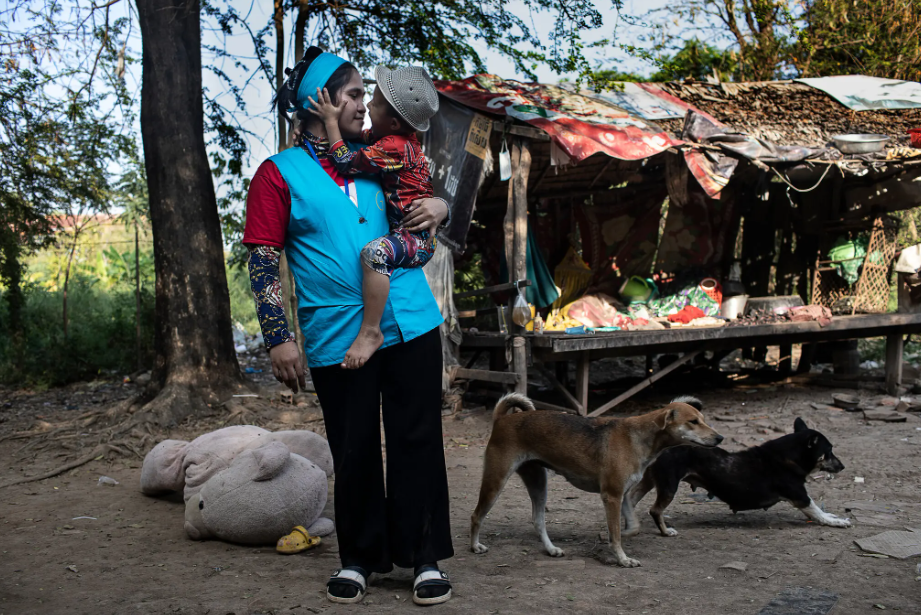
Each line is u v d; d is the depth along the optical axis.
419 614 2.91
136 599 3.18
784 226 11.15
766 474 4.29
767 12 14.19
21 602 3.17
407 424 2.98
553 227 10.54
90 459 6.53
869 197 9.84
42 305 12.72
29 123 9.86
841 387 9.88
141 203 12.26
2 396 10.30
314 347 2.95
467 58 10.55
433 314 3.04
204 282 8.14
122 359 11.84
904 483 5.34
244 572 3.56
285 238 2.93
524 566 3.61
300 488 4.07
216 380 8.05
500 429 3.89
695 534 4.22
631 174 10.41
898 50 13.80
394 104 2.83
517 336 7.88
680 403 3.67
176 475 5.06
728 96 10.20
